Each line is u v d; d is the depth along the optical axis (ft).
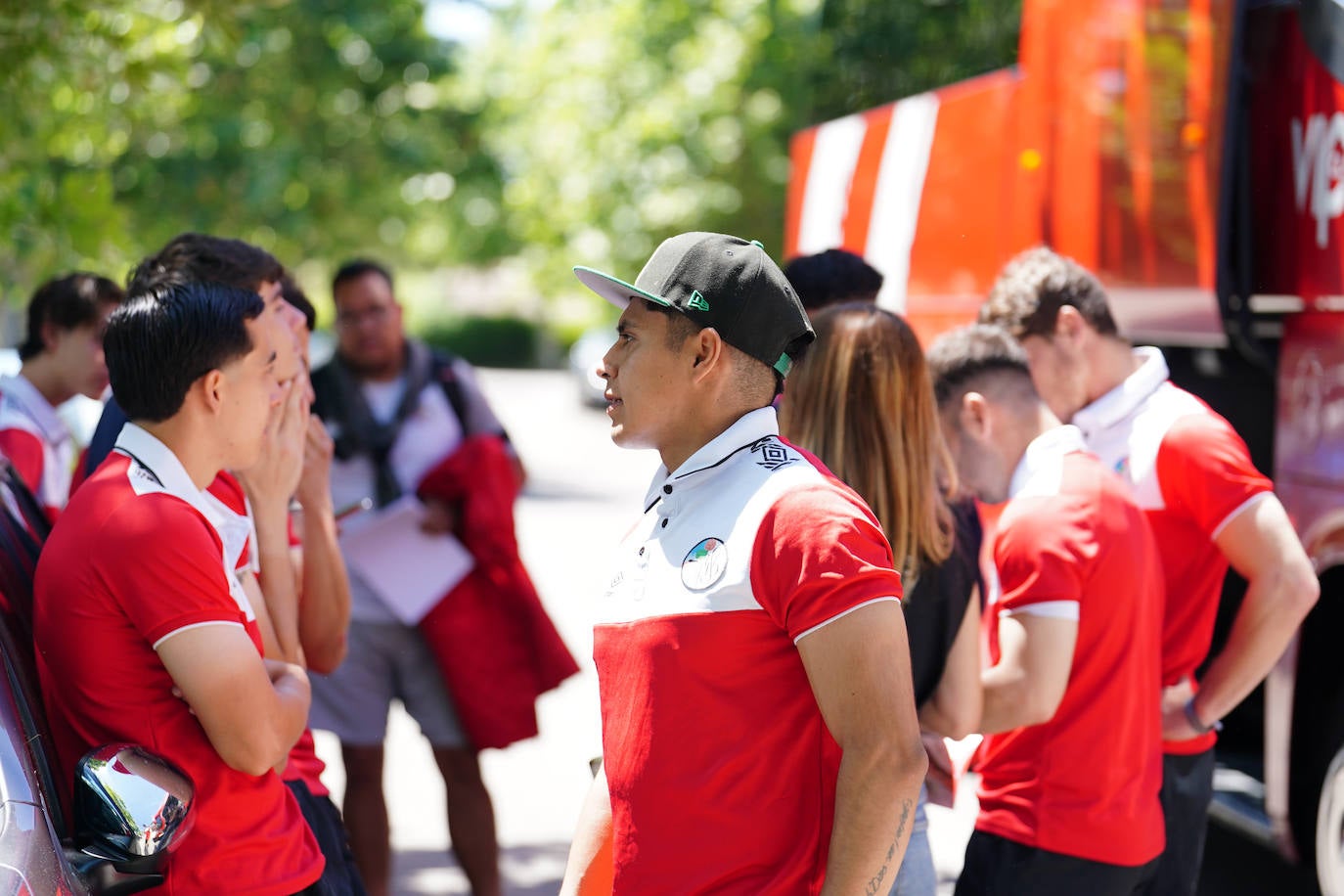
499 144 78.43
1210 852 19.70
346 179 52.90
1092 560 10.32
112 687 8.61
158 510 8.64
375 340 16.66
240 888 8.86
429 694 16.56
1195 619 12.58
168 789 7.95
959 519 10.63
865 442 9.87
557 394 139.33
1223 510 12.10
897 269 27.12
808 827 7.57
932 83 26.04
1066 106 21.26
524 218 93.45
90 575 8.57
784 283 8.04
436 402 16.78
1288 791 16.52
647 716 7.65
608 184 79.61
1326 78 15.42
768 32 74.79
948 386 11.14
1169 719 12.14
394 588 16.10
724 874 7.51
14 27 19.97
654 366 7.95
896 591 7.34
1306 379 16.06
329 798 11.48
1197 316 17.79
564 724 27.35
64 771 8.84
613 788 7.86
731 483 7.72
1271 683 16.62
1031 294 12.93
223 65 45.03
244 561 10.22
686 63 78.74
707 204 76.23
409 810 22.36
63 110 23.68
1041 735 10.55
